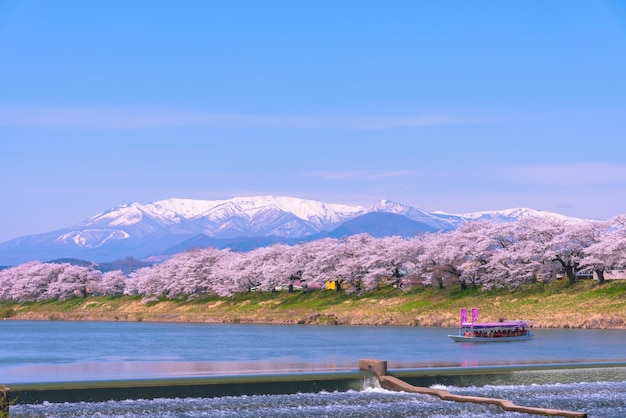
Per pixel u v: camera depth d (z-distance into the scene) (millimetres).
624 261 140000
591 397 57938
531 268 155000
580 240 151625
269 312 199625
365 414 50812
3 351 107250
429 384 61781
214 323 198375
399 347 103625
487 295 161125
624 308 132375
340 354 94062
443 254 169000
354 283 195125
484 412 51875
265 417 49438
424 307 165875
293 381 57969
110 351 105625
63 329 176500
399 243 187750
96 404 51656
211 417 49125
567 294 148125
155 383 55375
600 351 92125
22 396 51594
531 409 51406
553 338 111688
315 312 184500
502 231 164625
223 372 70812
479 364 77000
